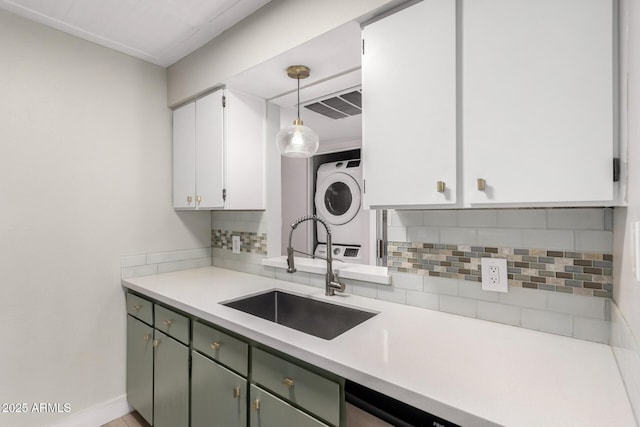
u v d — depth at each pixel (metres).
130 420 2.01
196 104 2.10
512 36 0.94
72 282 1.86
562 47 0.87
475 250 1.28
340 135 3.18
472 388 0.79
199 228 2.48
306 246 3.82
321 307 1.60
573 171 0.85
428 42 1.10
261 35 1.61
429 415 0.79
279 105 2.24
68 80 1.84
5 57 1.64
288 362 1.09
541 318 1.14
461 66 1.04
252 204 2.07
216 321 1.35
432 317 1.31
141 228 2.16
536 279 1.15
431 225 1.39
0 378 1.63
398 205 1.18
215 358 1.39
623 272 0.84
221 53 1.84
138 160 2.14
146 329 1.87
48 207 1.77
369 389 0.89
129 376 2.04
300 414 1.04
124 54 2.08
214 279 2.07
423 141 1.11
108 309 2.01
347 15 1.28
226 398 1.33
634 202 0.69
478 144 1.01
